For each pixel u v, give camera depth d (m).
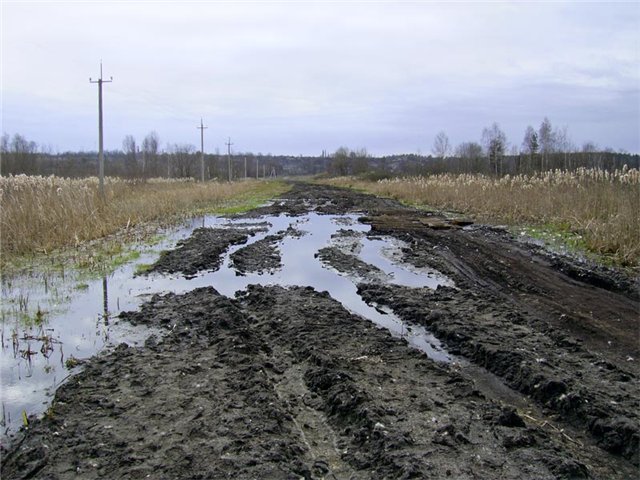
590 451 4.14
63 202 15.41
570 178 20.42
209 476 3.64
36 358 6.11
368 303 8.67
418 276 10.60
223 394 5.00
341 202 31.20
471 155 60.25
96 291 9.24
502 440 4.15
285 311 7.78
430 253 12.83
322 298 8.63
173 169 72.88
